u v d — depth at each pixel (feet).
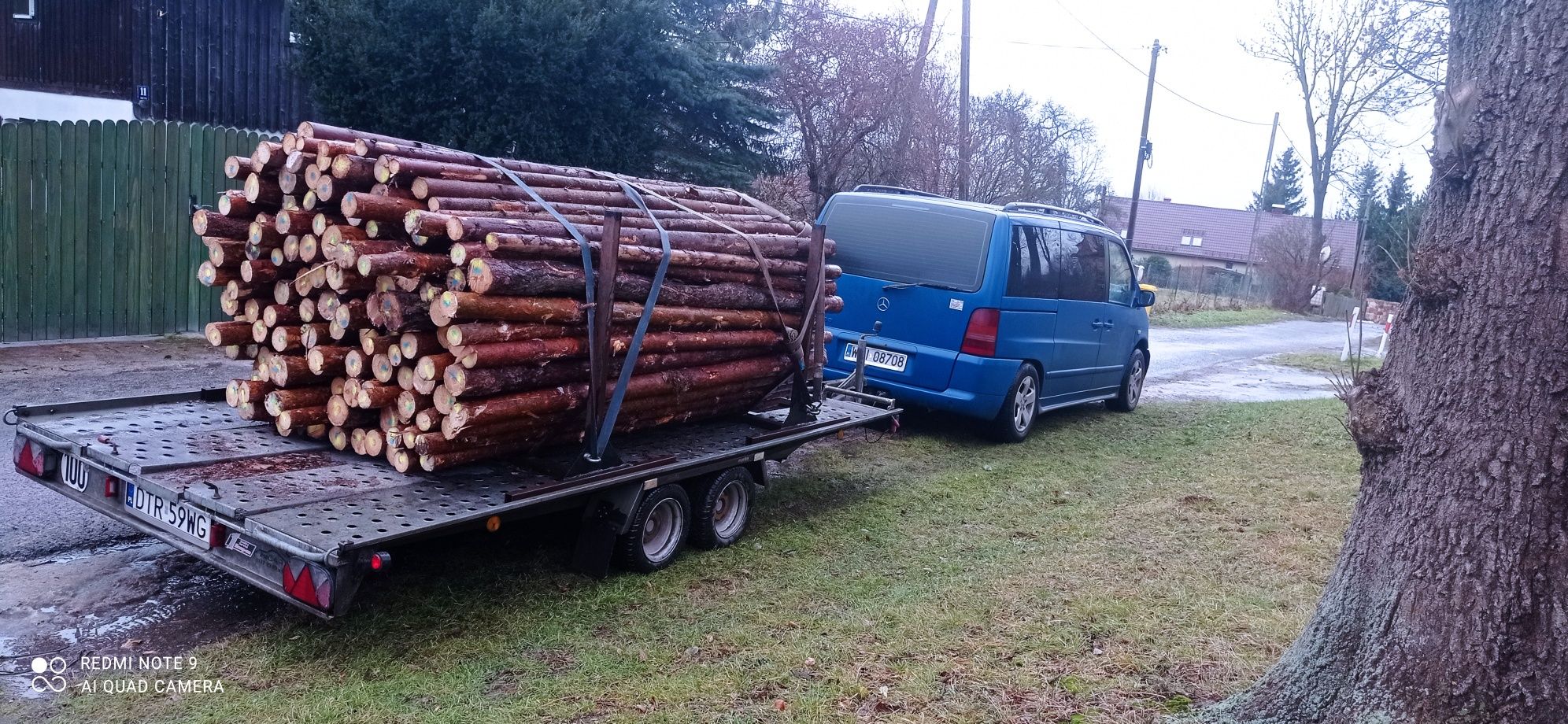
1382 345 63.00
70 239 33.50
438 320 13.50
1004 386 27.20
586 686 12.19
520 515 13.83
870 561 17.58
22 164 32.09
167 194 35.70
